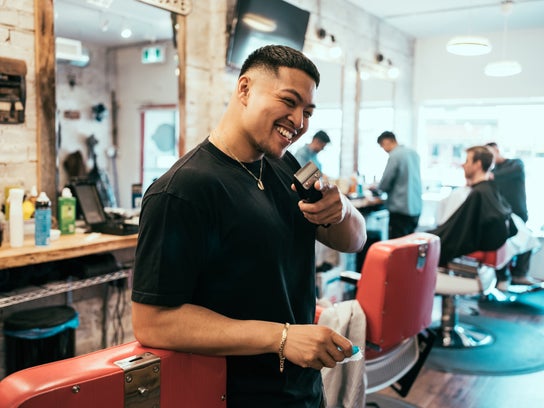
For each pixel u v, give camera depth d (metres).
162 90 3.10
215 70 3.38
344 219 1.18
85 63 2.70
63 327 2.23
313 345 0.87
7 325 2.17
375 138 5.66
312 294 1.15
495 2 4.79
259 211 0.99
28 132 2.40
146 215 0.90
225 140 1.02
